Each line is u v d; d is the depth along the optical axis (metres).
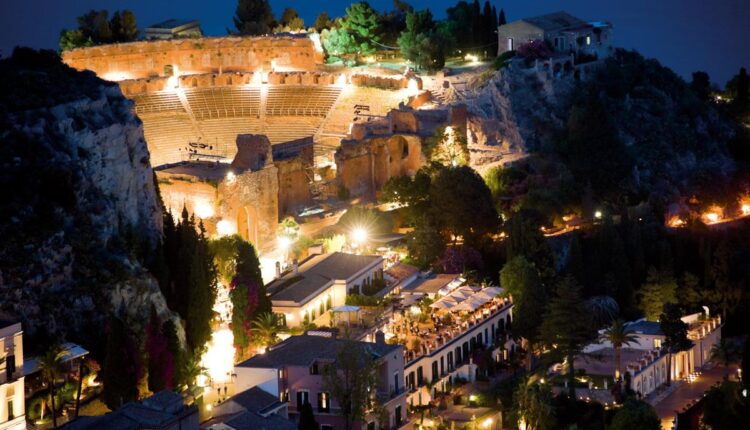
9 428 198.50
